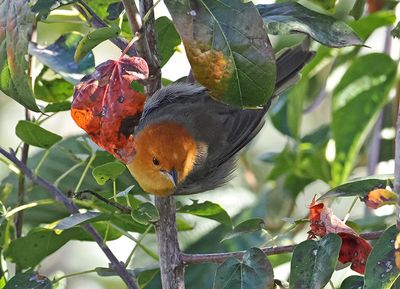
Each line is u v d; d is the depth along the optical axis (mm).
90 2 7418
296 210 11773
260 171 12523
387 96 9117
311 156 10000
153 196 8188
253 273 6059
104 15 7465
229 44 5570
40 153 9805
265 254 6125
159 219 6707
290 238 9938
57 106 7496
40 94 8031
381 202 5633
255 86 5609
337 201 9125
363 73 9125
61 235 7445
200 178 8625
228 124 8680
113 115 5812
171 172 8008
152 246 9180
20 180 7875
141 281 7523
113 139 5895
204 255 6609
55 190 7395
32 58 7664
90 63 7535
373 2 9516
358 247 6160
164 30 7398
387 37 9633
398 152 5992
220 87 5609
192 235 9555
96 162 7898
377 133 9766
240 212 10352
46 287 6809
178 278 6656
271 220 10211
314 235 6195
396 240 5535
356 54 9766
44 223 9156
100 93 5805
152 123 8062
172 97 8211
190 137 8289
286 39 9938
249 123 8797
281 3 6738
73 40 7664
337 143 9164
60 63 7520
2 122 13000
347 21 9172
